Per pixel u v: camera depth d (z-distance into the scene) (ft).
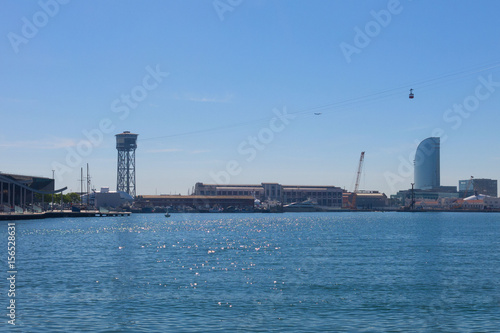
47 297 179.52
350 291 194.39
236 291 193.77
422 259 299.38
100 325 144.15
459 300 178.50
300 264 276.00
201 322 148.25
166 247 385.50
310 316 155.63
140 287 200.95
